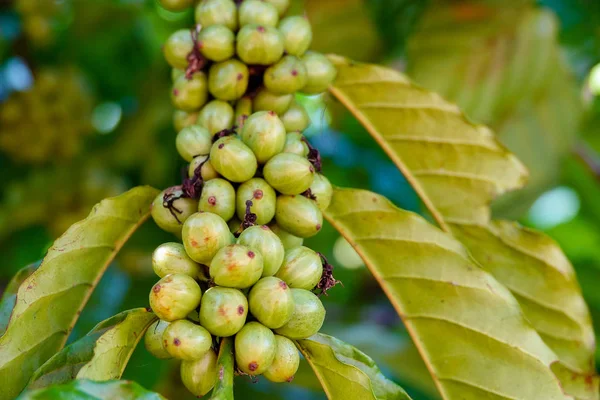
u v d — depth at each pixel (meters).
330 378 0.44
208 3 0.47
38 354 0.44
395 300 0.47
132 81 0.85
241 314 0.41
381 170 0.84
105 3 0.78
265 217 0.44
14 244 0.82
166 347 0.41
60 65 0.83
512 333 0.46
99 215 0.45
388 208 0.47
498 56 0.59
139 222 0.46
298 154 0.45
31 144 0.76
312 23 0.68
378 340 0.65
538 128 0.59
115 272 0.77
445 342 0.47
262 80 0.47
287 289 0.42
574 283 0.50
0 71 0.83
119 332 0.42
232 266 0.41
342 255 0.92
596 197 0.82
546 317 0.50
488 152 0.50
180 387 0.68
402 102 0.50
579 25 0.75
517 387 0.46
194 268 0.43
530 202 0.59
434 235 0.47
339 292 0.89
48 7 0.75
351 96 0.51
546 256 0.50
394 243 0.47
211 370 0.42
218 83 0.47
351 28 0.68
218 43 0.46
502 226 0.50
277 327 0.42
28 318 0.44
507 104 0.59
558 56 0.59
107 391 0.39
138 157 0.76
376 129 0.51
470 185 0.50
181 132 0.46
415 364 0.62
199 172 0.44
